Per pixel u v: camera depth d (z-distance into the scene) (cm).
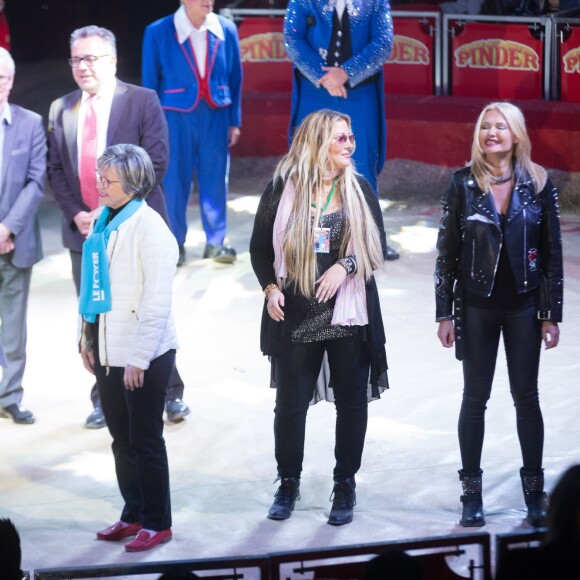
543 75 2455
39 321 1703
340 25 1800
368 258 1014
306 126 1008
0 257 1302
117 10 3628
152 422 990
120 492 1110
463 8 2625
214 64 1917
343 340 1027
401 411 1334
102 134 1267
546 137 2383
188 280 1877
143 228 976
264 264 1044
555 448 1209
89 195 1273
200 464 1207
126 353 981
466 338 1025
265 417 1330
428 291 1806
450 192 1013
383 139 1877
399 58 2525
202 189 1967
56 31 3772
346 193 1009
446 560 731
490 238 991
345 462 1058
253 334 1627
